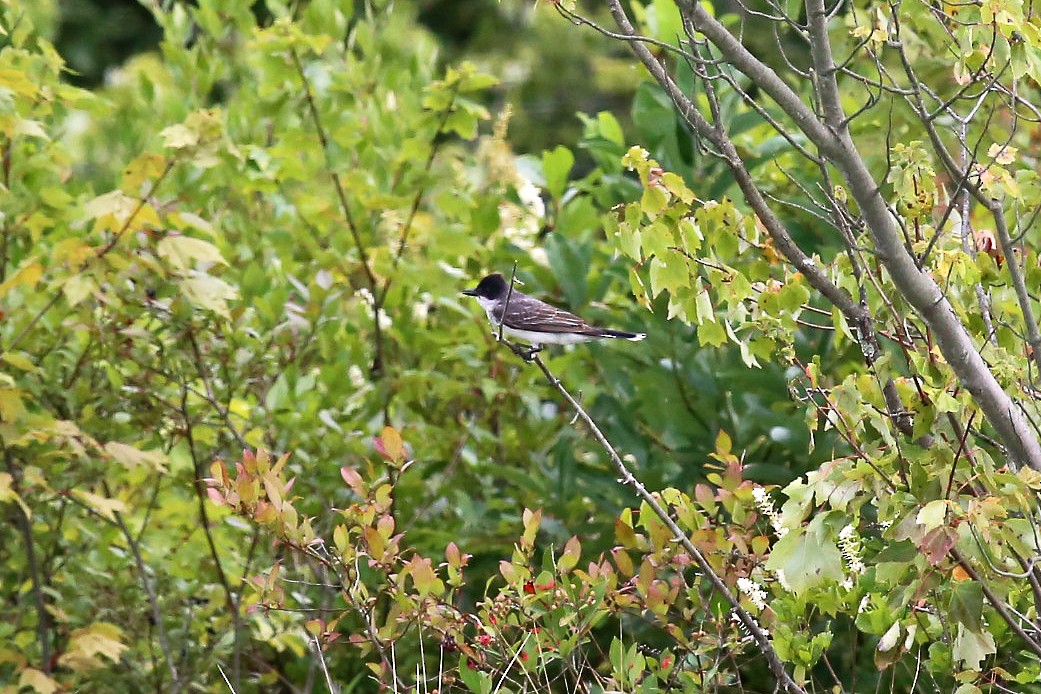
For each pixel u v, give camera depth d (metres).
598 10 24.89
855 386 7.00
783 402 10.95
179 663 11.23
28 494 10.03
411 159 12.59
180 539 11.80
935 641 7.93
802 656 7.69
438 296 12.36
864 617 7.79
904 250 6.91
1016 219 8.43
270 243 12.85
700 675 8.09
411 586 10.58
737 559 8.18
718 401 11.55
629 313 12.44
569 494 11.35
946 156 7.09
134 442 11.10
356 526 8.48
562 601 7.83
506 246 12.97
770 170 12.23
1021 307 7.42
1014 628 6.77
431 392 12.64
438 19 25.28
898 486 6.88
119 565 11.35
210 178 12.48
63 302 10.70
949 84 11.08
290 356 12.28
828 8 11.57
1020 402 7.43
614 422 11.73
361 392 12.22
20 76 9.82
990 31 7.42
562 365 12.43
